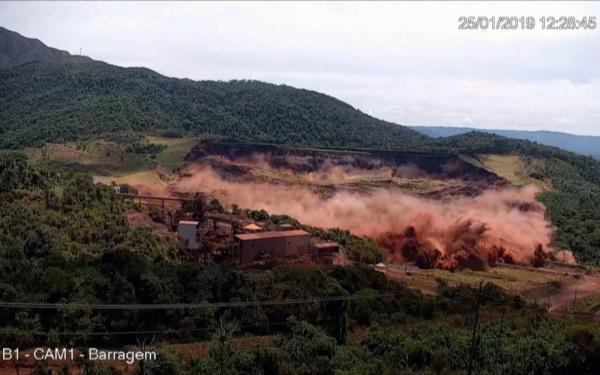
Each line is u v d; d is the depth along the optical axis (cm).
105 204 12675
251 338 7688
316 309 8369
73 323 7094
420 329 8275
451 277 14288
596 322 9956
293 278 9219
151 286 7912
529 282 14225
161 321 7706
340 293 9038
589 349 7625
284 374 6688
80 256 9125
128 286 7825
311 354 7112
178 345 7300
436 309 9669
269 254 12175
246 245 11850
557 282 14250
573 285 14075
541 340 7906
